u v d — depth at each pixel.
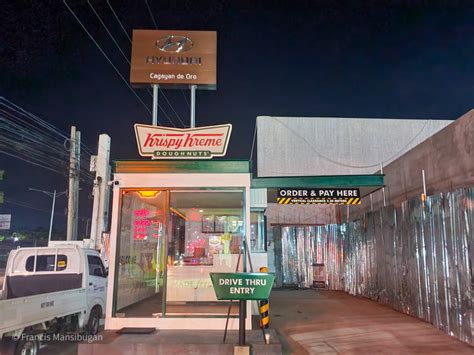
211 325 7.79
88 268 8.73
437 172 9.80
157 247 9.69
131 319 7.83
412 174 11.27
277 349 6.55
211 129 8.50
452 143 9.05
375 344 7.74
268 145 21.11
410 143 21.02
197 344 6.62
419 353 7.10
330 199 11.59
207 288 8.16
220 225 9.24
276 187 11.30
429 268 9.24
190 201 9.02
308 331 9.03
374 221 13.24
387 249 12.04
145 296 9.66
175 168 8.37
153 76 12.02
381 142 21.08
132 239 9.05
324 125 21.27
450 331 8.23
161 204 8.86
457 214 7.92
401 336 8.32
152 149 8.46
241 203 8.98
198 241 9.25
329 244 17.84
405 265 10.70
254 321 8.92
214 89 12.30
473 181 8.16
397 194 12.48
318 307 12.41
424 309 9.58
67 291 7.55
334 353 7.20
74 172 17.53
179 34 12.30
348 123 21.30
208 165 8.37
